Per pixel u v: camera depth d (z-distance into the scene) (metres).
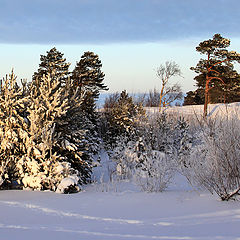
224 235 4.81
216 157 8.30
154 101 63.44
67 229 5.76
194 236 4.84
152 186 10.93
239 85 42.62
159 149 19.61
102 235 5.14
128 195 10.45
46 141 12.62
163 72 53.94
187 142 18.08
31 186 12.32
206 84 43.34
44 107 13.55
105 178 17.06
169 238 4.75
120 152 19.08
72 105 14.99
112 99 51.50
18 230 5.65
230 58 41.34
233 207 7.35
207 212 7.07
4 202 9.20
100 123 35.84
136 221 6.58
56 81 14.15
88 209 8.19
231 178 8.27
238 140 8.36
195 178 9.47
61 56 40.69
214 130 9.12
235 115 8.98
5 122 13.33
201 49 42.16
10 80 13.85
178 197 9.34
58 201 9.45
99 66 40.31
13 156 13.04
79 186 12.75
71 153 14.20
